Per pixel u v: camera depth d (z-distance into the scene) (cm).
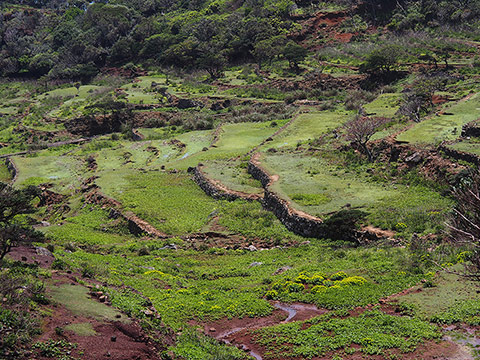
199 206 5462
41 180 7894
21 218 5541
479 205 1972
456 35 13275
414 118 6794
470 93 7838
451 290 2659
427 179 4728
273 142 7194
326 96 11369
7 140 12131
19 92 17300
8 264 2375
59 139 11762
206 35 17475
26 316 1916
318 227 4178
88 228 5269
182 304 2830
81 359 1825
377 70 11581
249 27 16575
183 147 8644
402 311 2548
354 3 16775
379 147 5588
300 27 16350
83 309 2125
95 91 15450
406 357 2136
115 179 6781
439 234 3494
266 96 12419
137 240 4703
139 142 9412
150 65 17312
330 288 2906
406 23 14788
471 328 2291
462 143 4931
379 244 3703
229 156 7188
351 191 4847
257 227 4619
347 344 2292
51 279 2384
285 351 2312
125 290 2581
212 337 2453
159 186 6322
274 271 3459
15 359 1719
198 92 13538
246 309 2773
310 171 5594
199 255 4153
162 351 2056
